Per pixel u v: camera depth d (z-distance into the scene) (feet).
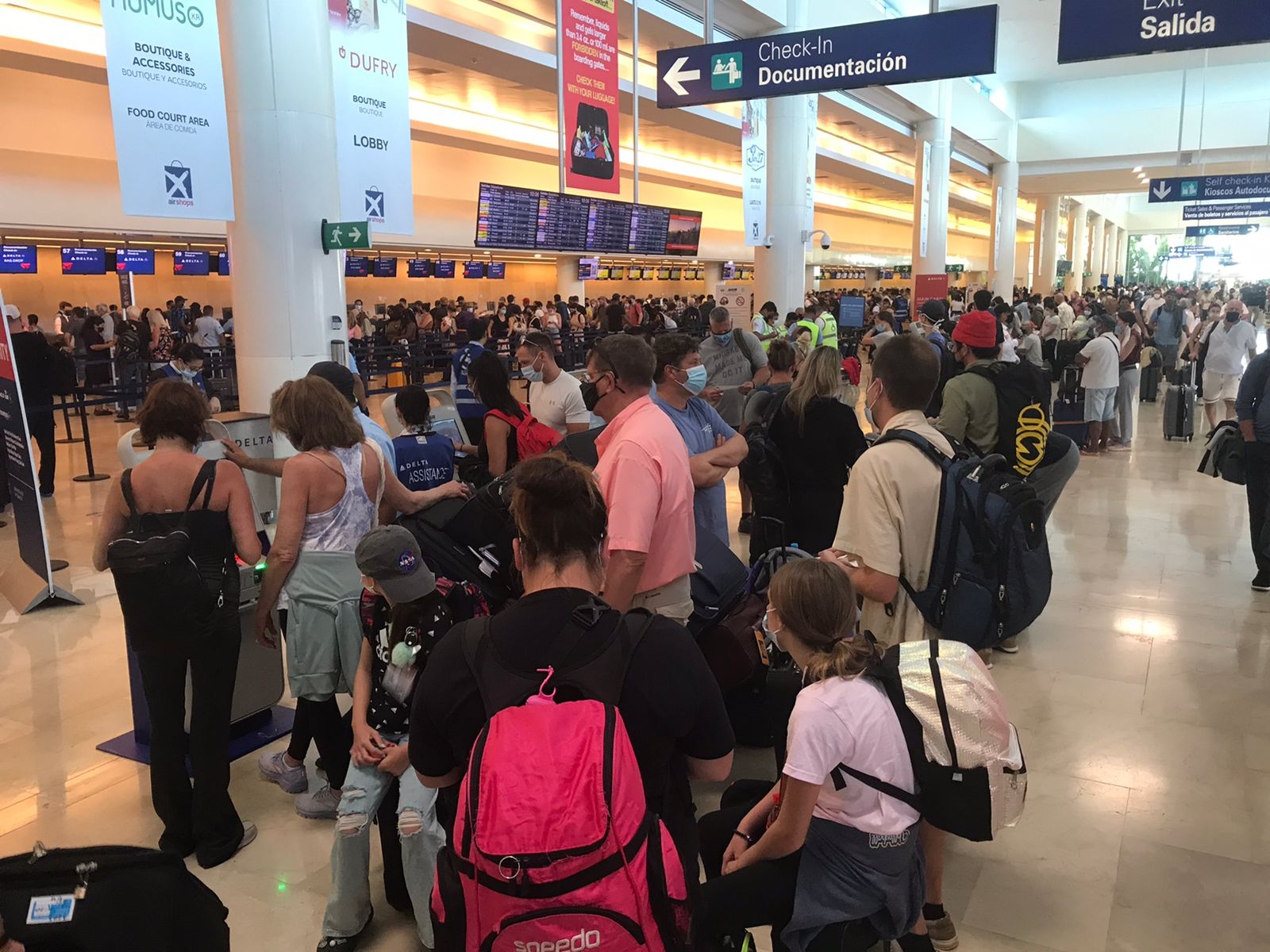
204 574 8.93
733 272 109.81
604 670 4.55
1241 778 10.91
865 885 6.24
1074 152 87.81
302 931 8.46
